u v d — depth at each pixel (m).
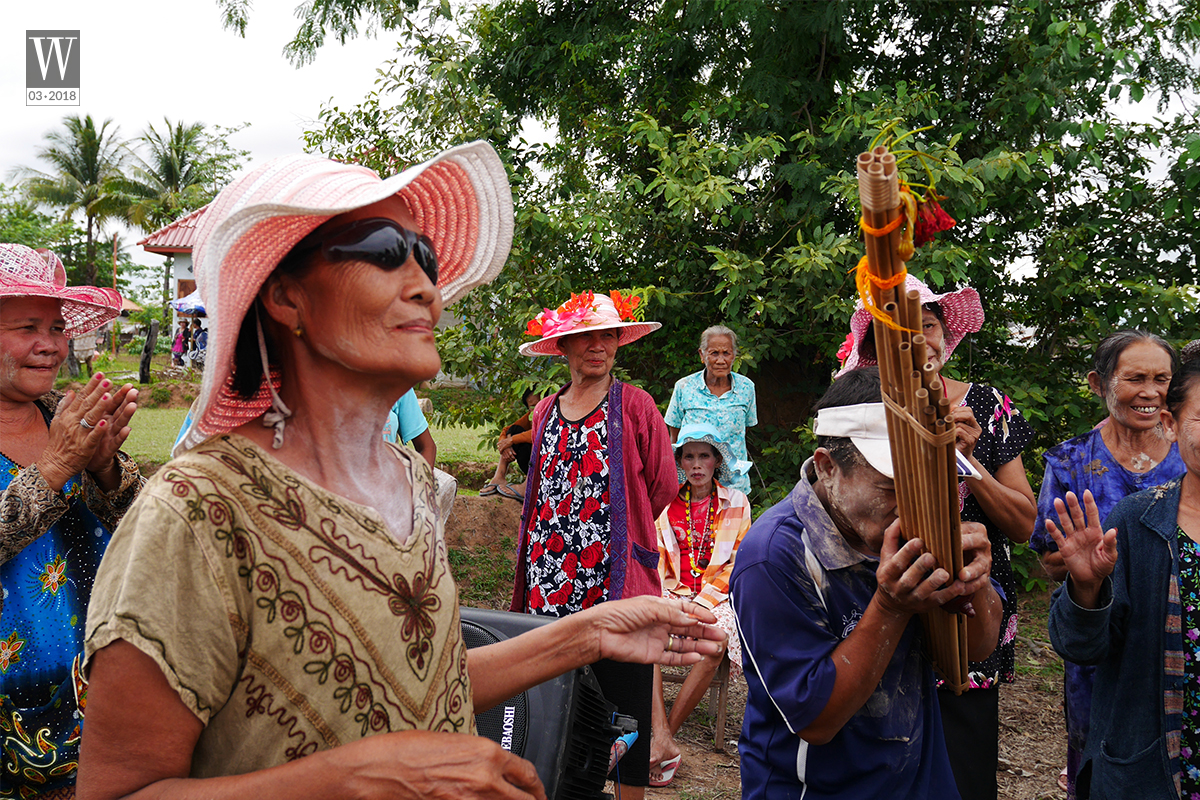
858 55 6.99
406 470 1.12
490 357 6.56
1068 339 6.51
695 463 4.22
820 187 5.92
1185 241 6.08
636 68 7.41
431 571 1.04
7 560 1.90
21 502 1.87
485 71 8.10
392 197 1.03
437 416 7.06
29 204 45.03
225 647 0.89
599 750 1.95
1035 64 5.96
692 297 6.65
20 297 2.04
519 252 6.35
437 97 6.78
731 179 6.34
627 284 6.74
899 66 7.03
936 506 1.32
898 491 1.39
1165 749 2.02
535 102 8.34
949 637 1.62
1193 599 2.05
